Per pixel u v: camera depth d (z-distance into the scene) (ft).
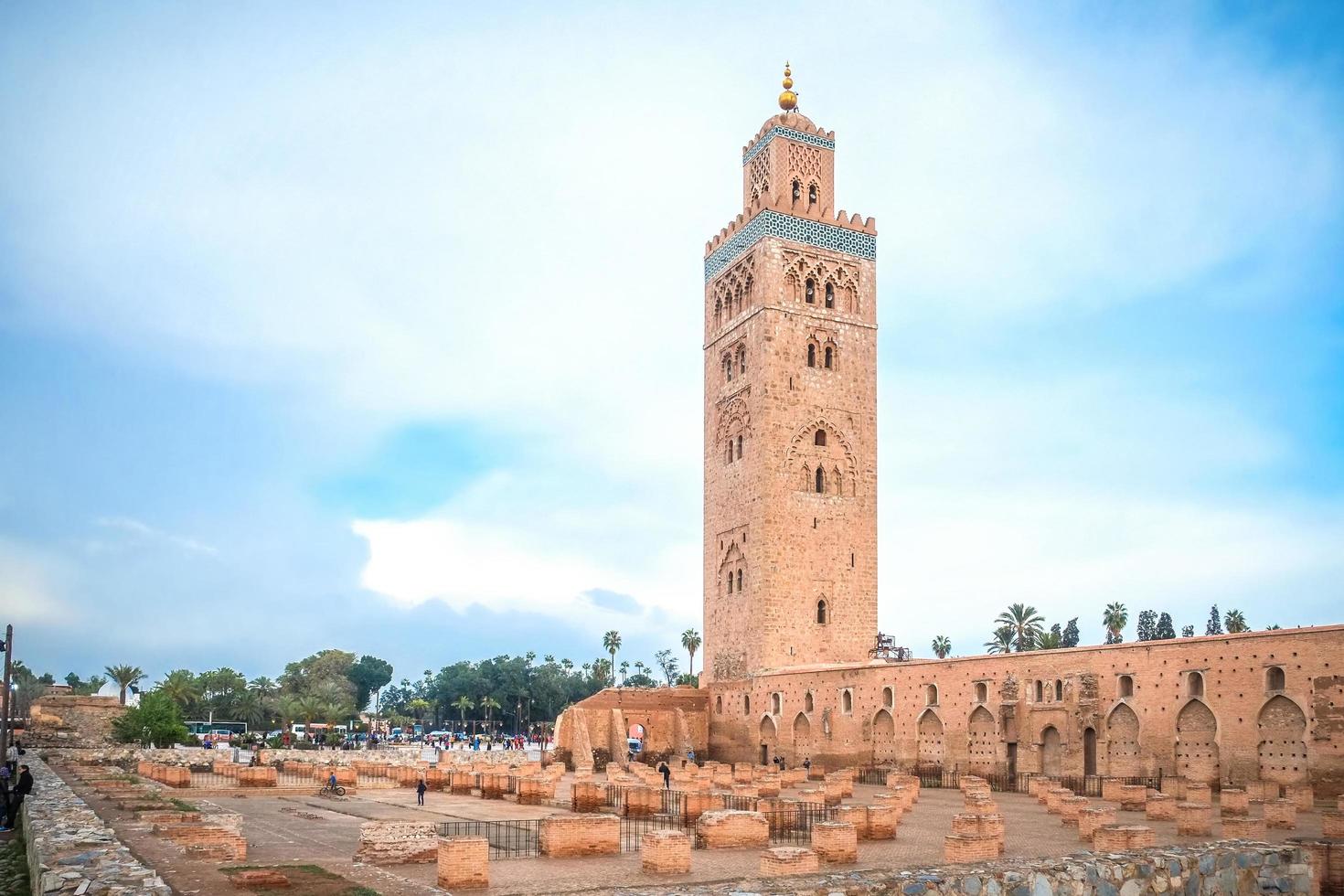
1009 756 221.46
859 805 132.77
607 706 317.42
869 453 327.47
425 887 73.56
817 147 339.36
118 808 123.65
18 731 307.78
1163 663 192.44
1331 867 81.35
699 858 114.73
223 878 73.26
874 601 320.09
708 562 337.52
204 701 568.00
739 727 310.45
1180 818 130.72
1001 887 63.67
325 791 200.23
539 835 116.78
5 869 97.91
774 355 319.88
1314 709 166.71
